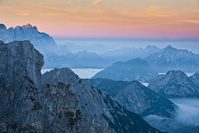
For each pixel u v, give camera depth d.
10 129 70.94
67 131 83.31
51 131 80.00
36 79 85.25
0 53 81.06
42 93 85.50
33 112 77.12
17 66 82.06
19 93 77.75
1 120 71.56
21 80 80.12
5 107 74.25
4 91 75.38
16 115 74.50
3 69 79.81
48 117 81.81
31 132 74.81
